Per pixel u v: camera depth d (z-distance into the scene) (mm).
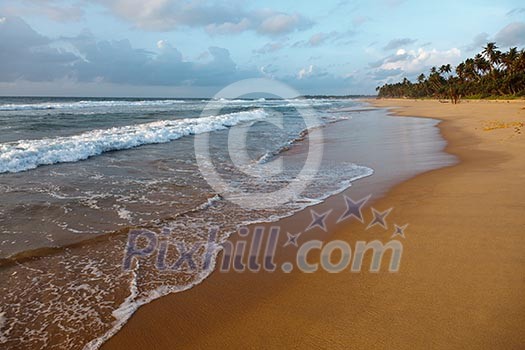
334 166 9836
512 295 3119
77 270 3982
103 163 9742
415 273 3646
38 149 10023
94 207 6023
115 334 2928
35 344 2807
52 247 4500
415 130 18719
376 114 35625
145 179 8117
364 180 8047
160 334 2924
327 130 19734
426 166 9172
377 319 2934
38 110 32094
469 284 3348
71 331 2969
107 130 16078
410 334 2709
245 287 3637
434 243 4320
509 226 4637
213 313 3193
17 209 5777
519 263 3674
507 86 67000
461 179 7336
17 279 3758
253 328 2945
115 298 3463
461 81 87500
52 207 5941
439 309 2994
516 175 7277
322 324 2930
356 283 3562
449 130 17719
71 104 45500
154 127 17672
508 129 15586
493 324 2756
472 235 4449
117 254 4387
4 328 2994
